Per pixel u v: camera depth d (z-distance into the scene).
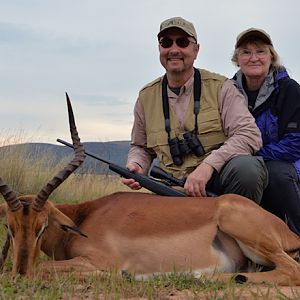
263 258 2.65
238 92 3.13
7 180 5.57
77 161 2.72
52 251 2.82
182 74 3.11
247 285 2.49
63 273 2.57
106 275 2.53
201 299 2.27
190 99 3.12
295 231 3.18
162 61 3.16
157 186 3.05
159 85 3.20
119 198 2.86
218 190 3.12
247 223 2.65
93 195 5.94
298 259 2.77
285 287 2.51
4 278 2.47
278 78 3.22
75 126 2.79
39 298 2.21
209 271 2.67
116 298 2.23
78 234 2.76
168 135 3.12
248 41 3.21
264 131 3.22
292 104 3.17
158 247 2.68
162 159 3.16
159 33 3.13
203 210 2.71
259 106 3.22
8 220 2.58
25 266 2.50
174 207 2.74
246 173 3.00
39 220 2.58
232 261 2.70
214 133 3.10
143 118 3.25
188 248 2.68
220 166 3.00
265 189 3.18
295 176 3.16
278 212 3.21
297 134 3.14
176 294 2.37
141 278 2.63
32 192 5.55
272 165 3.16
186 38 3.08
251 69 3.21
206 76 3.15
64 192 5.75
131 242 2.70
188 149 3.08
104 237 2.72
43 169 5.92
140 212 2.74
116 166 3.15
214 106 3.10
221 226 2.68
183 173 3.11
